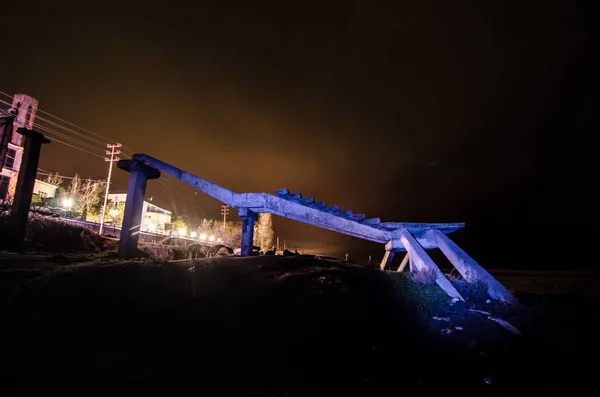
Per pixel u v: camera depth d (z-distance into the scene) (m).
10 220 11.54
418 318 5.50
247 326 4.42
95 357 3.37
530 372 4.23
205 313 4.68
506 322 5.62
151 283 5.57
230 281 6.16
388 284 6.97
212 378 3.25
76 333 3.79
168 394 2.93
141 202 10.25
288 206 10.30
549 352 4.82
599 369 4.43
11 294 4.79
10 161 27.64
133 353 3.52
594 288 9.65
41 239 15.38
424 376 3.87
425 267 7.83
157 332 4.01
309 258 8.39
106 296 4.85
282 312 4.94
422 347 4.56
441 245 9.20
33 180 12.13
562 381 4.09
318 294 5.70
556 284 10.63
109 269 6.05
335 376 3.58
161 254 18.97
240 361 3.61
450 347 4.66
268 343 4.06
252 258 8.12
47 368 3.10
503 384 3.89
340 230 10.12
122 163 10.02
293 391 3.21
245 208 10.52
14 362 3.12
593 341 5.29
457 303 6.51
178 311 4.65
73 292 4.90
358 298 5.80
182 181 10.72
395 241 9.65
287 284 6.11
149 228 49.91
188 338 3.95
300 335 4.34
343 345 4.25
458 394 3.61
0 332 3.62
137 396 2.85
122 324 4.11
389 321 5.18
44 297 4.68
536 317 6.25
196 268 6.71
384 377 3.71
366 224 11.05
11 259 8.71
